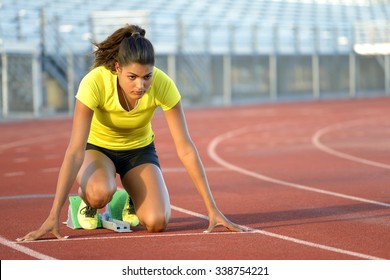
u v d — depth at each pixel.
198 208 20.33
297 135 46.19
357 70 101.06
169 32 82.50
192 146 16.72
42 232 15.91
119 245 15.45
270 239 15.93
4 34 67.75
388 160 32.16
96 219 17.31
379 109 74.06
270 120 60.19
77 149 15.94
